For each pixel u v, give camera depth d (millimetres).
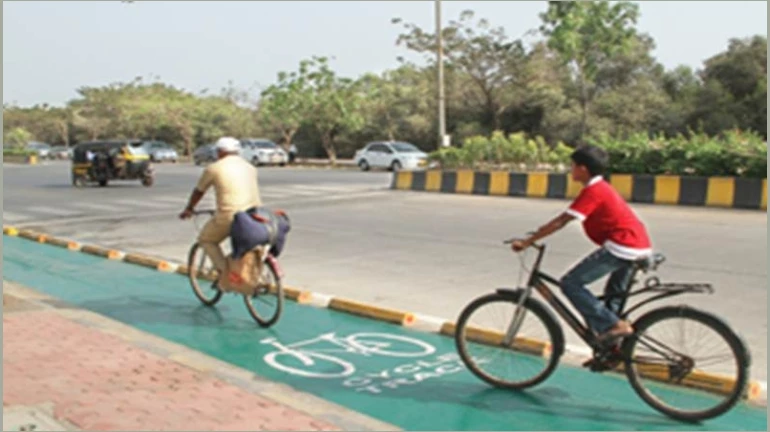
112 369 5547
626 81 44062
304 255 11102
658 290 4770
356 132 47281
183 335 6918
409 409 5035
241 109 63844
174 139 65250
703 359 4730
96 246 12156
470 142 22297
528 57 40250
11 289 8688
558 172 20328
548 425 4719
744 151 16812
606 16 34719
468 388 5426
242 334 6926
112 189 24203
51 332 6582
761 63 38844
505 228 13586
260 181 26375
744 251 10883
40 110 88000
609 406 5020
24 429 4367
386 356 6211
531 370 5488
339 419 4629
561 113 40844
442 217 15391
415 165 33219
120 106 71938
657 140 18859
